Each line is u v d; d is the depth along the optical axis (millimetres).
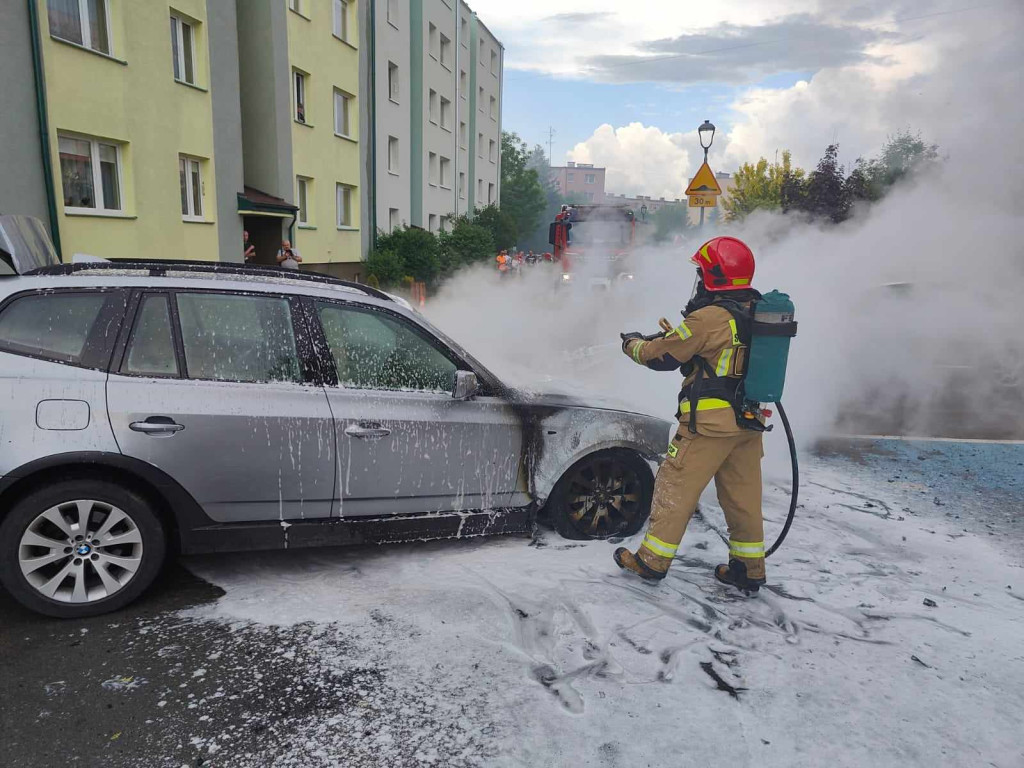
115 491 3248
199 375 3422
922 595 3746
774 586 3807
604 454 4297
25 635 3141
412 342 3848
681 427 3580
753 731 2619
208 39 14875
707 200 15539
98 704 2678
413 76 31438
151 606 3422
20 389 3125
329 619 3330
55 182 10969
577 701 2768
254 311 3557
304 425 3516
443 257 28328
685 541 4387
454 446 3832
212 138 15258
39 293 3277
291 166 19594
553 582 3758
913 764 2469
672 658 3088
